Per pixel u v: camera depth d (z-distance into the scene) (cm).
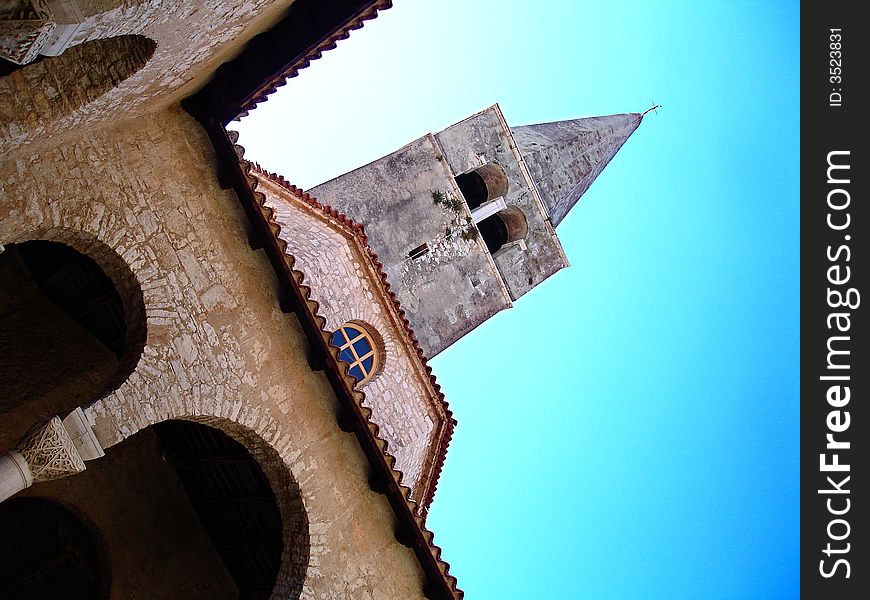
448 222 1848
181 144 997
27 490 1147
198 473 1254
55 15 537
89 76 769
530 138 2183
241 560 1298
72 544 1266
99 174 902
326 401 1074
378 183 1769
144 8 601
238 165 1017
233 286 1008
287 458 1006
